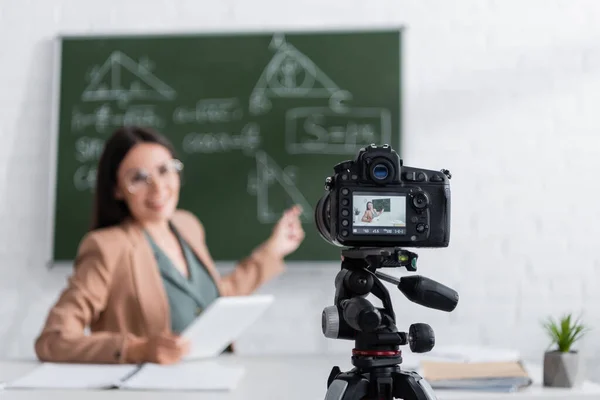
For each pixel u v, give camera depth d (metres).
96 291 2.15
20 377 1.54
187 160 2.92
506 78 2.91
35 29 3.01
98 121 2.95
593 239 2.84
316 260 2.85
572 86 2.88
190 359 1.92
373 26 2.92
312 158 2.91
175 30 2.96
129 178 2.39
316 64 2.92
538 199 2.86
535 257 2.85
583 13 2.90
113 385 1.41
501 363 1.57
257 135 2.92
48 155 2.97
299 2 2.96
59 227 2.91
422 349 0.95
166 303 2.23
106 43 2.96
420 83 2.92
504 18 2.92
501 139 2.89
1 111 2.99
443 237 1.01
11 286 2.92
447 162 2.89
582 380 1.49
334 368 1.04
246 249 2.88
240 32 2.94
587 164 2.86
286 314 2.88
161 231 2.41
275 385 1.46
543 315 2.83
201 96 2.94
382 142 2.89
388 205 0.98
